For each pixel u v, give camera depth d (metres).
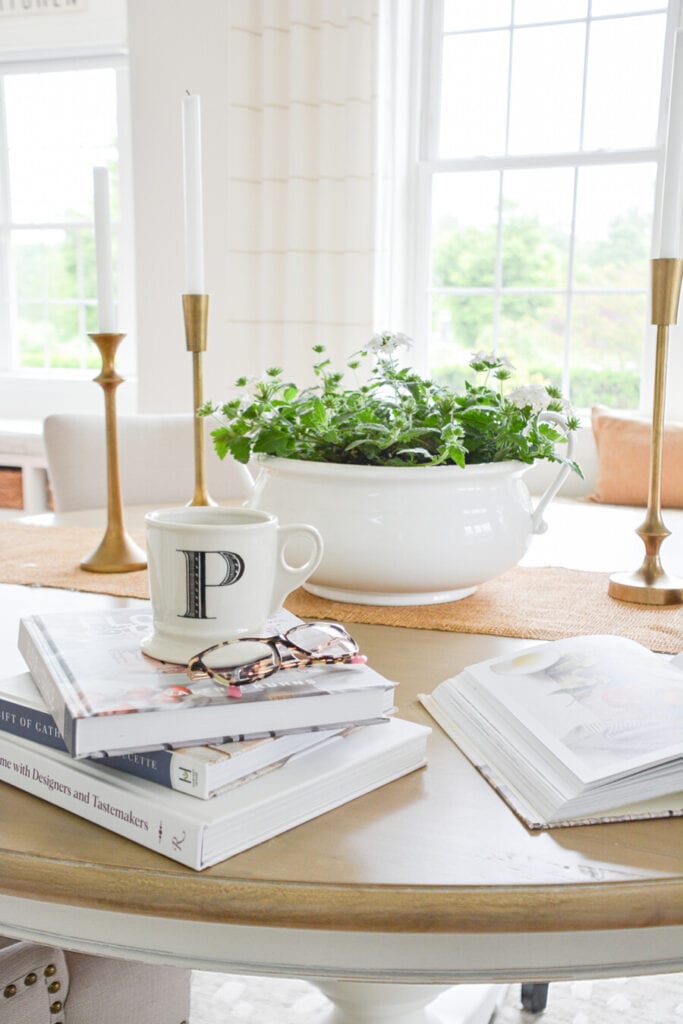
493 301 3.51
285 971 0.58
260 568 0.72
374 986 1.16
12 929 0.61
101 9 3.84
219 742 0.60
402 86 3.38
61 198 4.20
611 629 1.05
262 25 3.30
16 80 4.16
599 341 3.39
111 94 4.03
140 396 3.76
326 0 3.16
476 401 1.17
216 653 0.68
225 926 0.57
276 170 3.33
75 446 2.01
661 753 0.64
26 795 0.66
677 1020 1.63
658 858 0.59
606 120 3.29
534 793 0.65
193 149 1.25
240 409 1.18
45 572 1.29
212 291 3.59
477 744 0.74
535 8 3.32
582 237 3.37
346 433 1.11
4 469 3.62
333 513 1.08
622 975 0.58
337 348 3.32
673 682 0.75
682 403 3.22
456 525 1.08
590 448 3.15
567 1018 1.63
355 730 0.69
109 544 1.31
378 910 0.54
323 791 0.63
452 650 0.98
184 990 1.10
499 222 3.46
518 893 0.55
